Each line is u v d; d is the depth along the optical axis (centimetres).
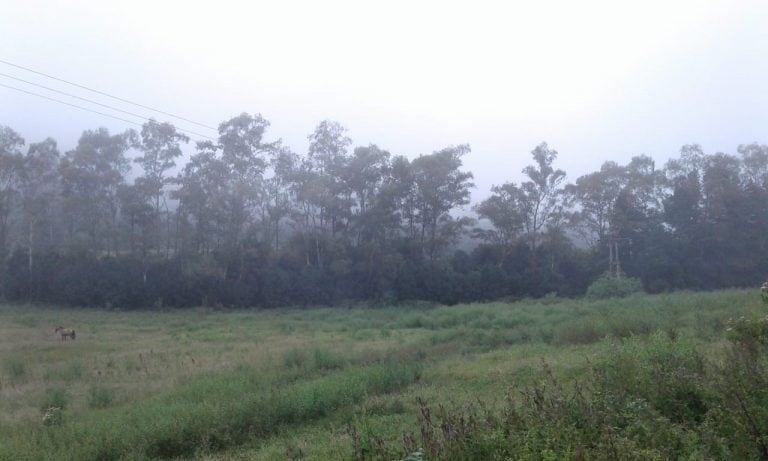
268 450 862
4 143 4519
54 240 4931
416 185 5147
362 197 5141
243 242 4738
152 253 4934
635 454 463
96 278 4528
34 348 2442
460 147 5222
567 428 518
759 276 5203
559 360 1338
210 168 4706
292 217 5022
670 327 1558
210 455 893
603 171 5222
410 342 2189
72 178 4597
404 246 5056
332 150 5144
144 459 864
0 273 4584
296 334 2922
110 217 4781
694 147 5288
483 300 5016
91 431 928
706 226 5131
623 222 5119
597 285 4191
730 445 494
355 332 2903
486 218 5275
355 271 4894
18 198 4578
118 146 4744
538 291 5088
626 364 728
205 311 4359
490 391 1131
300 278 4819
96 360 2022
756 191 5219
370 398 1169
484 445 509
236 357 1952
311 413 1066
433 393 1176
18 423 1106
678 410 620
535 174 5228
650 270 5066
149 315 4134
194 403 1103
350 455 641
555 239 5219
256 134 4844
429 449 525
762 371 587
